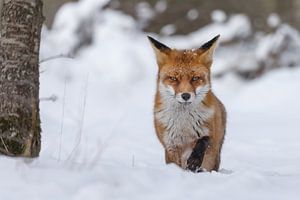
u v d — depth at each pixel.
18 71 12.88
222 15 53.06
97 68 47.44
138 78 47.19
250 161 18.73
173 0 55.81
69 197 8.45
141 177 9.61
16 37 12.88
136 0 55.75
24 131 12.86
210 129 14.10
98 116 34.41
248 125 29.84
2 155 11.66
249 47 50.81
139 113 37.16
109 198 8.45
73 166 10.52
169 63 14.41
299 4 56.12
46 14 56.09
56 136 22.23
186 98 13.62
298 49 48.94
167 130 14.36
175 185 9.38
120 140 23.30
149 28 55.19
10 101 12.81
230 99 43.34
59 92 39.59
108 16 52.75
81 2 52.69
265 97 39.94
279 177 11.55
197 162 13.62
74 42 50.06
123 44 49.53
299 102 37.16
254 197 8.87
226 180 10.12
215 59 48.97
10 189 8.80
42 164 10.58
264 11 55.00
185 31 55.09
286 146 22.22
